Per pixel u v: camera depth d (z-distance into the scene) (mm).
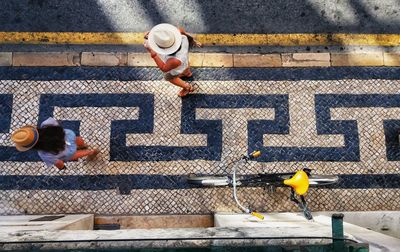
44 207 4918
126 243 2453
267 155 5070
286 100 5211
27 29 5391
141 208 4941
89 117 5133
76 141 4363
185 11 5465
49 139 3709
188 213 4934
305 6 5438
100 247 2434
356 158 5074
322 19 5461
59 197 4945
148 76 5250
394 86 5254
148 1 5457
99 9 5449
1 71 5238
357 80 5270
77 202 4941
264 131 5137
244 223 3631
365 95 5223
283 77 5281
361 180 5023
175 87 5223
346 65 5320
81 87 5207
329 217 4242
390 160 5070
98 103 5172
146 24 5449
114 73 5258
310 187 4996
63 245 2439
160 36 3775
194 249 2398
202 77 5262
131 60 5297
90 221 4699
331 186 5008
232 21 5465
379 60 5332
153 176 5012
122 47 5367
